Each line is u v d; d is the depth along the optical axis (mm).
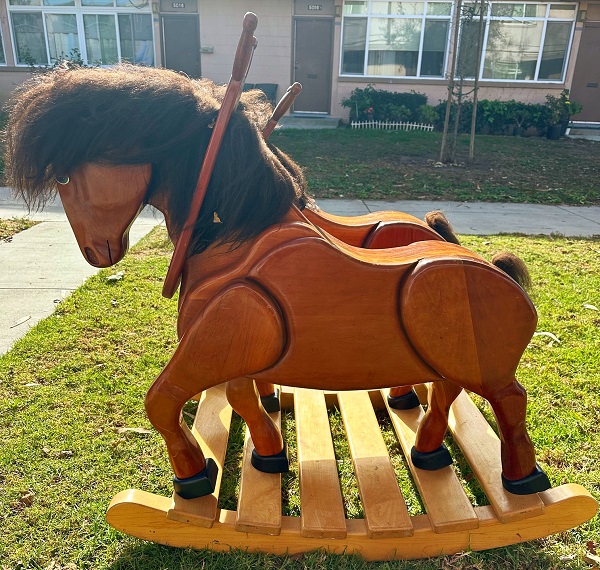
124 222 1635
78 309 3895
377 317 1700
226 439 2344
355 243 2363
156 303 4027
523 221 6719
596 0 14500
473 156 11180
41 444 2488
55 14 15195
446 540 1909
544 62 15172
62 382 2992
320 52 15172
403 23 14836
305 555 1907
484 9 10719
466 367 1754
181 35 15141
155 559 1909
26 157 1503
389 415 2670
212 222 1628
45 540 1988
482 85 15156
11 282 4445
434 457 2107
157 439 2561
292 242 1634
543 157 11391
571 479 2326
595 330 3684
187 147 1579
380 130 14445
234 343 1670
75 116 1481
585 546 1996
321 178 8883
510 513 1869
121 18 15180
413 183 8758
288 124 14812
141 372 3117
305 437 2332
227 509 2172
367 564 1916
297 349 1712
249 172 1537
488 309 1704
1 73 15391
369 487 2041
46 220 6297
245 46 1417
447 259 1673
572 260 5141
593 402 2871
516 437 1880
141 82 1518
